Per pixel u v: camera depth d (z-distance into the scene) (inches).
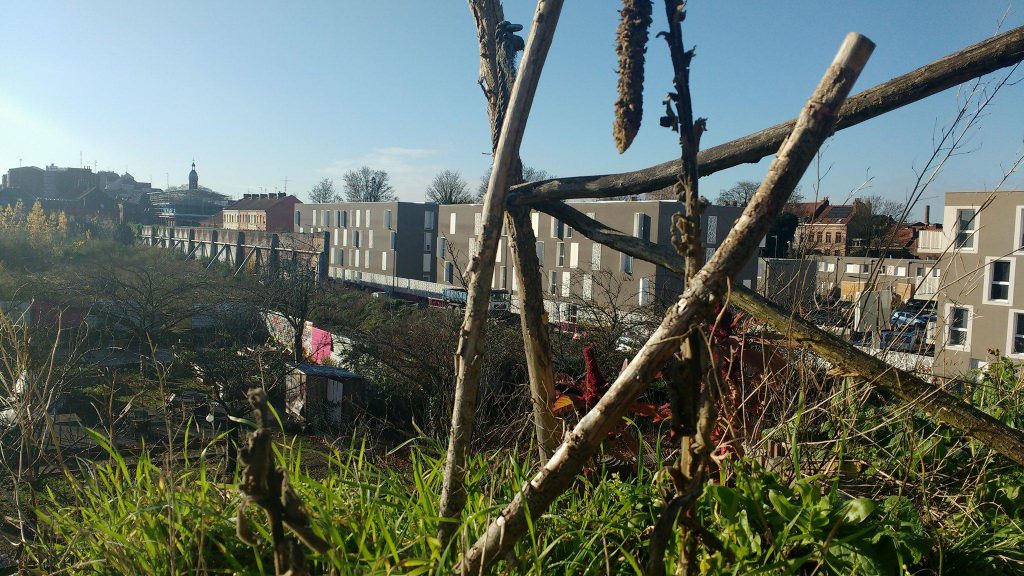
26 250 1679.4
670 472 70.4
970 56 91.5
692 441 69.4
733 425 112.9
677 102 68.4
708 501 93.0
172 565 82.7
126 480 103.6
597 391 124.3
